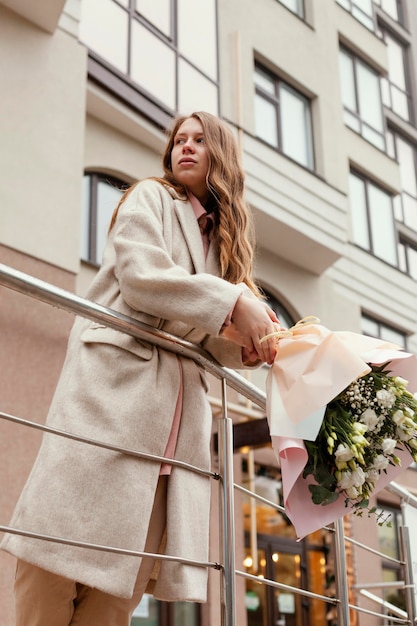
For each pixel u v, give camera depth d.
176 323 1.83
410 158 15.33
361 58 13.80
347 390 1.83
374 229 12.70
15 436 5.36
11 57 6.50
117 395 1.65
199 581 1.67
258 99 10.77
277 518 9.16
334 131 11.77
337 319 11.00
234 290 1.69
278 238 10.03
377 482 2.00
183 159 2.01
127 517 1.56
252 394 2.16
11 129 6.29
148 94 8.16
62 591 1.64
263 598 8.63
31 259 6.04
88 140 7.77
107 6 8.01
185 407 1.76
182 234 1.89
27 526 1.54
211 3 9.58
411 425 1.86
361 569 9.73
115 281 1.84
